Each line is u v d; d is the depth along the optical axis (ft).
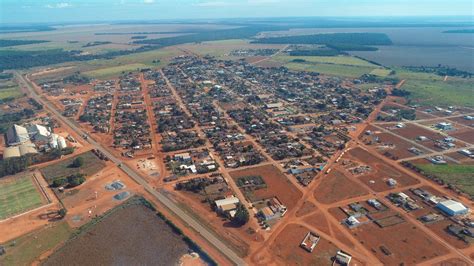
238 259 362.74
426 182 515.50
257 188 500.33
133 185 510.17
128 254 374.84
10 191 497.46
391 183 507.30
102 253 376.27
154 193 488.02
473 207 451.53
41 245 386.32
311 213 442.09
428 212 443.73
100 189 499.10
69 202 466.70
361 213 440.45
